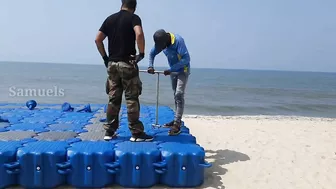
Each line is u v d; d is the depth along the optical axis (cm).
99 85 4403
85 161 436
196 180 462
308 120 1472
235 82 7025
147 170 447
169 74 530
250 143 780
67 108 807
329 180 539
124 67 463
